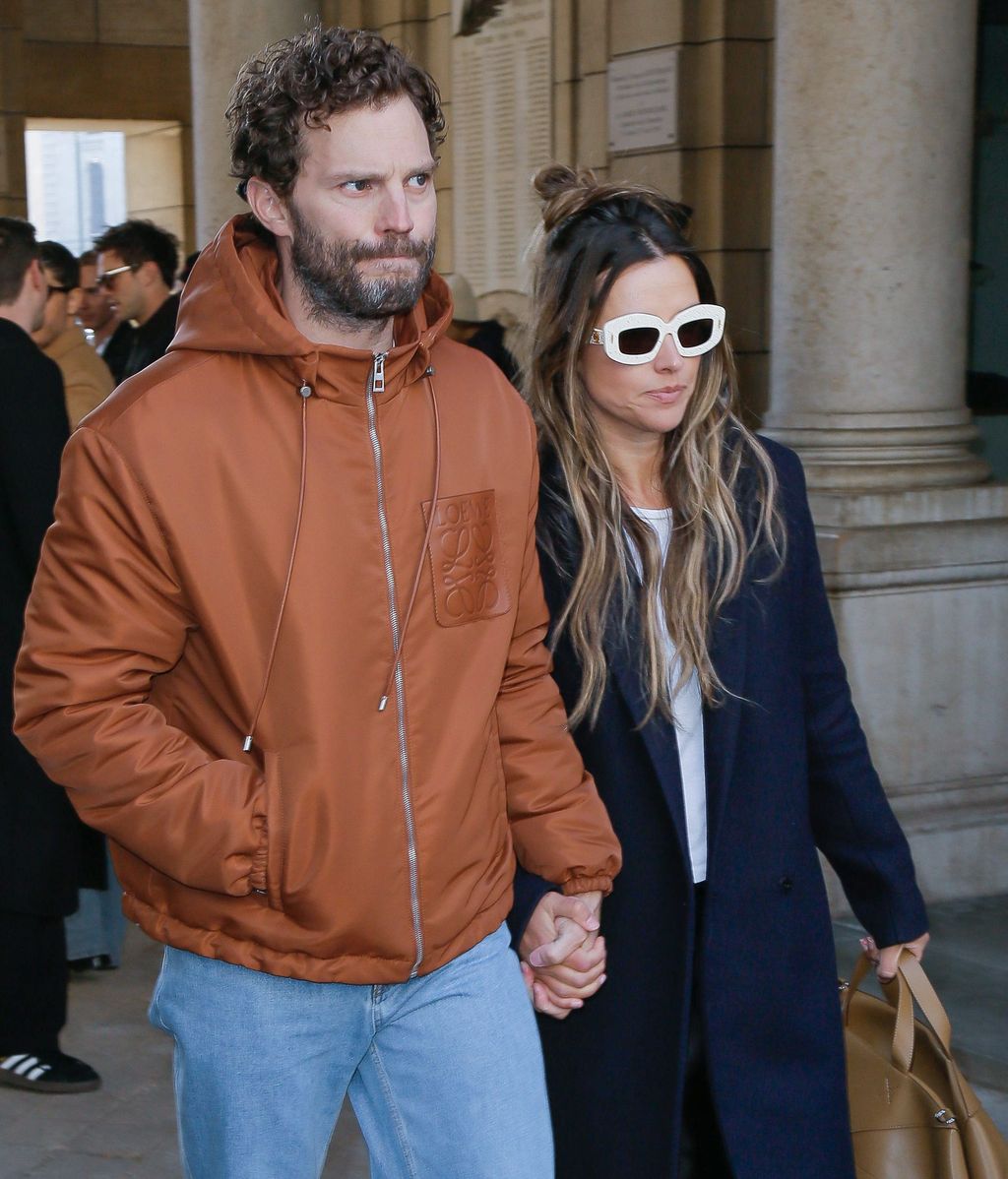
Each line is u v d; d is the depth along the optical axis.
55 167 12.39
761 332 5.80
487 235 7.03
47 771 1.84
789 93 4.53
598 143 6.31
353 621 1.83
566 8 6.40
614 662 2.13
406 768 1.85
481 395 1.98
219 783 1.79
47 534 1.83
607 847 2.07
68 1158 3.32
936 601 4.54
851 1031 2.37
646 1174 2.16
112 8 10.91
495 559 1.95
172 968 1.92
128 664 1.81
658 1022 2.16
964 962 4.11
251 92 1.81
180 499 1.77
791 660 2.22
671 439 2.21
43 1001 3.61
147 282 5.98
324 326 1.86
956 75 4.50
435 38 7.36
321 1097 1.93
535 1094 1.98
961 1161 2.22
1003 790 4.69
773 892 2.19
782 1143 2.17
